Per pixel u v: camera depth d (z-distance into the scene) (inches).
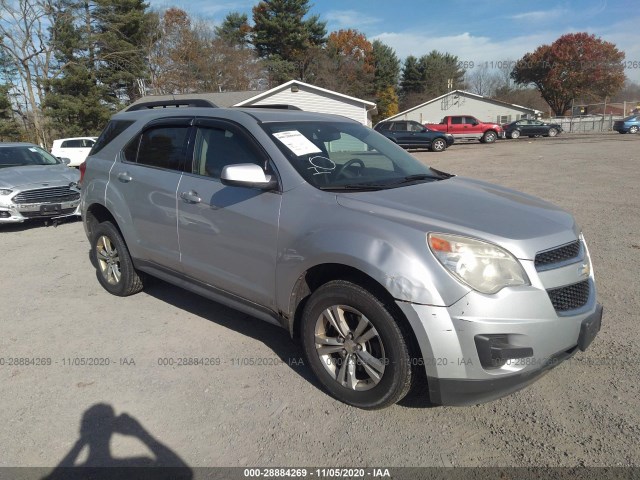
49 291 205.9
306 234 119.3
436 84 2628.0
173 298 193.6
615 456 100.5
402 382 108.4
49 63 1326.3
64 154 877.2
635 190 415.5
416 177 147.5
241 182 127.3
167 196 156.9
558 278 106.8
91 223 201.5
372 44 2447.1
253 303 138.1
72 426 115.3
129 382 133.3
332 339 120.4
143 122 177.5
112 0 1378.0
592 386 124.9
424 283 101.3
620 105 2261.3
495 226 108.3
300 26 1991.9
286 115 154.4
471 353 100.3
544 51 2222.0
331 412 118.3
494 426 111.7
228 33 2140.7
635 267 211.9
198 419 117.0
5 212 320.8
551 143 1186.0
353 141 156.3
